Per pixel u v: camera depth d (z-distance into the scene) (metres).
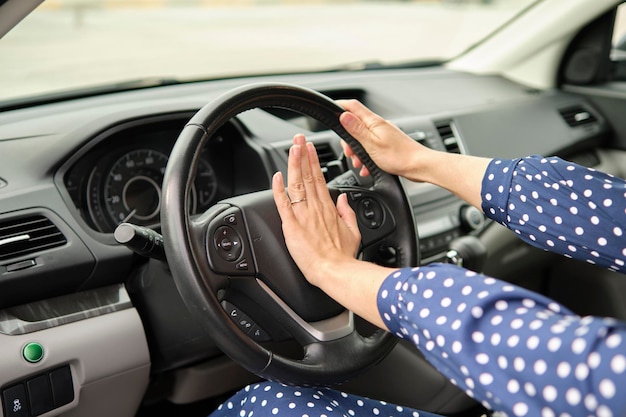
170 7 5.90
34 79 1.59
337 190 0.97
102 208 1.25
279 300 0.90
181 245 0.81
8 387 1.00
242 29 5.25
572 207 0.83
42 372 1.03
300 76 1.90
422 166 0.97
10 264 1.03
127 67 2.36
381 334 0.94
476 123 1.75
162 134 1.32
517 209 0.88
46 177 1.14
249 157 1.34
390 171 1.00
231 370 1.30
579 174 0.84
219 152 1.36
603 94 2.01
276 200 0.84
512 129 1.80
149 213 1.31
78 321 1.08
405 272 0.68
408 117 1.64
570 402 0.50
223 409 0.97
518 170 0.88
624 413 0.48
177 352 1.19
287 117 1.66
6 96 1.44
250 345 0.82
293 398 0.87
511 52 2.09
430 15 7.14
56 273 1.07
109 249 1.11
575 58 2.07
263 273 0.88
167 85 1.67
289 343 1.27
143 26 4.81
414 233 1.02
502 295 0.58
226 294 0.89
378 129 0.97
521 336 0.54
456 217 1.49
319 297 0.90
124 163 1.27
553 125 1.88
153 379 1.27
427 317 0.61
